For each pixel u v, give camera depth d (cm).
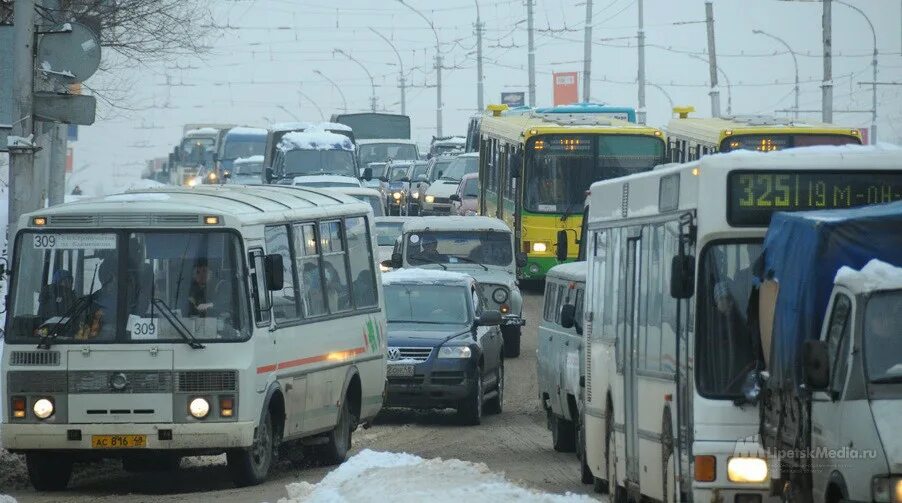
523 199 9175
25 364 4006
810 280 2431
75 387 3991
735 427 2673
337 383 4722
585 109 11312
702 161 2816
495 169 10638
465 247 7969
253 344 4038
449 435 5606
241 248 4066
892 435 2192
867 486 2195
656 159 9156
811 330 2430
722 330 2728
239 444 3984
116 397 3978
